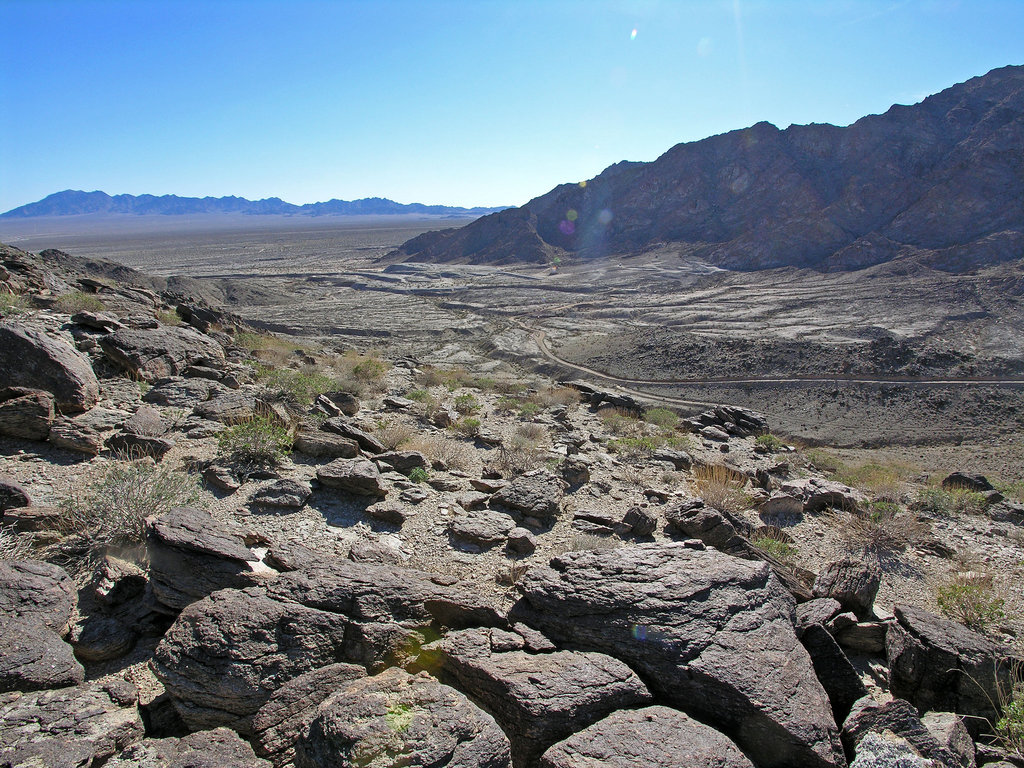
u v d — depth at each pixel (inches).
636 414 851.4
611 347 2608.3
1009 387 1829.5
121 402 408.2
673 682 172.2
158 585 197.2
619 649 181.6
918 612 229.0
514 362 2512.3
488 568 261.4
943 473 1186.6
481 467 414.6
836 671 196.9
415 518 301.4
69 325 524.7
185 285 3093.0
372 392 660.1
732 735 163.2
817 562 322.7
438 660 177.6
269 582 190.2
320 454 356.2
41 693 154.8
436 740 137.8
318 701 161.8
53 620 180.2
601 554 223.1
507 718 158.7
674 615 189.5
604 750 142.6
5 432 313.9
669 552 226.4
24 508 242.2
